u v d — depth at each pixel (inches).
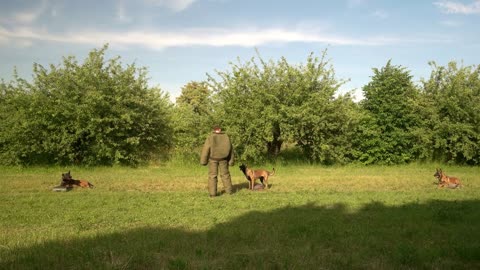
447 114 842.8
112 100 759.1
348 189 530.6
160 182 582.9
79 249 244.8
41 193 475.5
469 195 481.7
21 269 211.5
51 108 718.5
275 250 247.8
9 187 519.2
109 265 214.7
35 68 743.1
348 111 802.8
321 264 223.5
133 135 808.3
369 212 373.1
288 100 789.2
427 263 225.0
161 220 338.6
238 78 794.8
